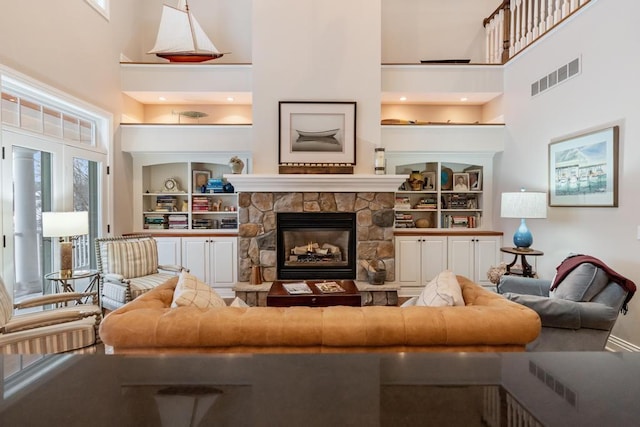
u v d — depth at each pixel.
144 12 5.44
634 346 2.82
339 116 4.39
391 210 4.37
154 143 4.78
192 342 1.45
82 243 4.05
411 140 4.91
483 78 4.90
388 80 4.88
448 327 1.48
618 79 3.00
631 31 2.88
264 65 4.38
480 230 5.09
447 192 5.15
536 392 0.76
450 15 5.58
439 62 4.89
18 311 3.19
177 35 4.83
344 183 4.28
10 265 3.11
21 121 3.25
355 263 4.38
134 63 4.73
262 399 0.73
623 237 2.95
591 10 3.29
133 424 0.63
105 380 0.80
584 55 3.39
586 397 0.73
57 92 3.49
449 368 0.87
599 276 2.43
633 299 2.83
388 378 0.82
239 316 1.51
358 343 1.46
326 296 3.04
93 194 4.22
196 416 0.66
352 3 4.41
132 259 3.79
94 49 4.13
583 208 3.39
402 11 5.57
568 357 0.94
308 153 4.39
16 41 3.01
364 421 0.65
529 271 3.68
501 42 5.05
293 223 4.37
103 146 4.39
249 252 4.33
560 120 3.74
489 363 0.90
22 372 0.84
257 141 4.39
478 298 1.94
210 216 5.44
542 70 4.04
